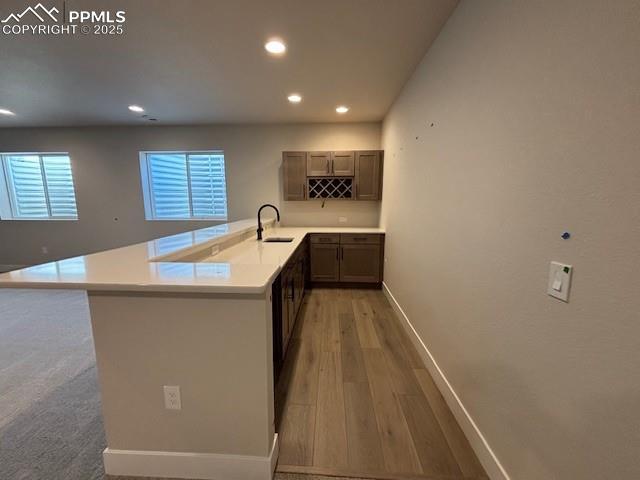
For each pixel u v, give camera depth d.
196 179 4.65
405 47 2.06
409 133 2.60
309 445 1.42
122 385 1.19
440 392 1.82
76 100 3.17
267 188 4.43
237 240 2.63
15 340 2.50
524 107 1.04
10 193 4.71
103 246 4.68
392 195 3.36
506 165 1.15
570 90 0.83
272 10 1.67
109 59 2.25
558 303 0.89
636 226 0.65
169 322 1.13
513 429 1.12
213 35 1.93
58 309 3.21
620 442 0.71
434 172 1.96
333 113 3.72
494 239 1.24
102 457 1.34
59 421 1.56
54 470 1.28
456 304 1.62
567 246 0.85
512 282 1.12
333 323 2.85
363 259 3.90
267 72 2.49
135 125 4.33
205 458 1.22
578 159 0.80
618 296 0.70
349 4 1.62
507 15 1.13
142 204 4.55
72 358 2.21
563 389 0.87
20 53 2.14
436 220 1.92
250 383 1.16
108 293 1.12
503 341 1.18
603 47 0.72
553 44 0.89
